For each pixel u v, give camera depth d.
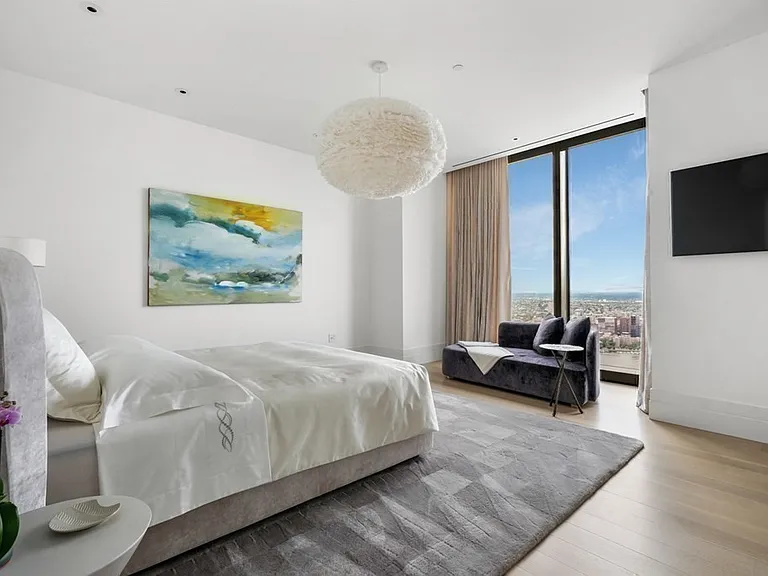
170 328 3.94
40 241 2.52
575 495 2.03
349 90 3.46
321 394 2.02
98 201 3.52
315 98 3.60
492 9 2.46
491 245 5.43
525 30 2.67
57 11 2.44
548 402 3.78
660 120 3.23
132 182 3.71
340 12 2.48
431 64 3.07
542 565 1.54
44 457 1.15
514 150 5.05
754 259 2.82
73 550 0.85
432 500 1.99
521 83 3.36
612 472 2.30
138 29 2.63
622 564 1.54
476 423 3.14
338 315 5.40
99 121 3.53
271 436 1.80
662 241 3.23
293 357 2.76
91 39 2.73
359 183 2.50
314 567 1.51
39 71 3.13
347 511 1.89
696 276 3.07
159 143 3.88
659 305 3.25
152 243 3.80
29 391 1.10
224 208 4.30
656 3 2.43
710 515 1.87
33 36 2.69
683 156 3.12
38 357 1.13
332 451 1.98
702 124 3.02
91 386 1.50
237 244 4.39
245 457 1.69
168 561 1.54
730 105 2.90
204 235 4.14
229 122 4.11
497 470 2.32
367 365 2.46
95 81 3.29
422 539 1.68
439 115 3.98
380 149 2.24
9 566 0.79
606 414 3.39
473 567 1.51
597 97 3.62
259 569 1.50
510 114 3.96
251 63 3.04
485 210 5.51
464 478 2.22
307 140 4.62
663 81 3.20
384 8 2.45
